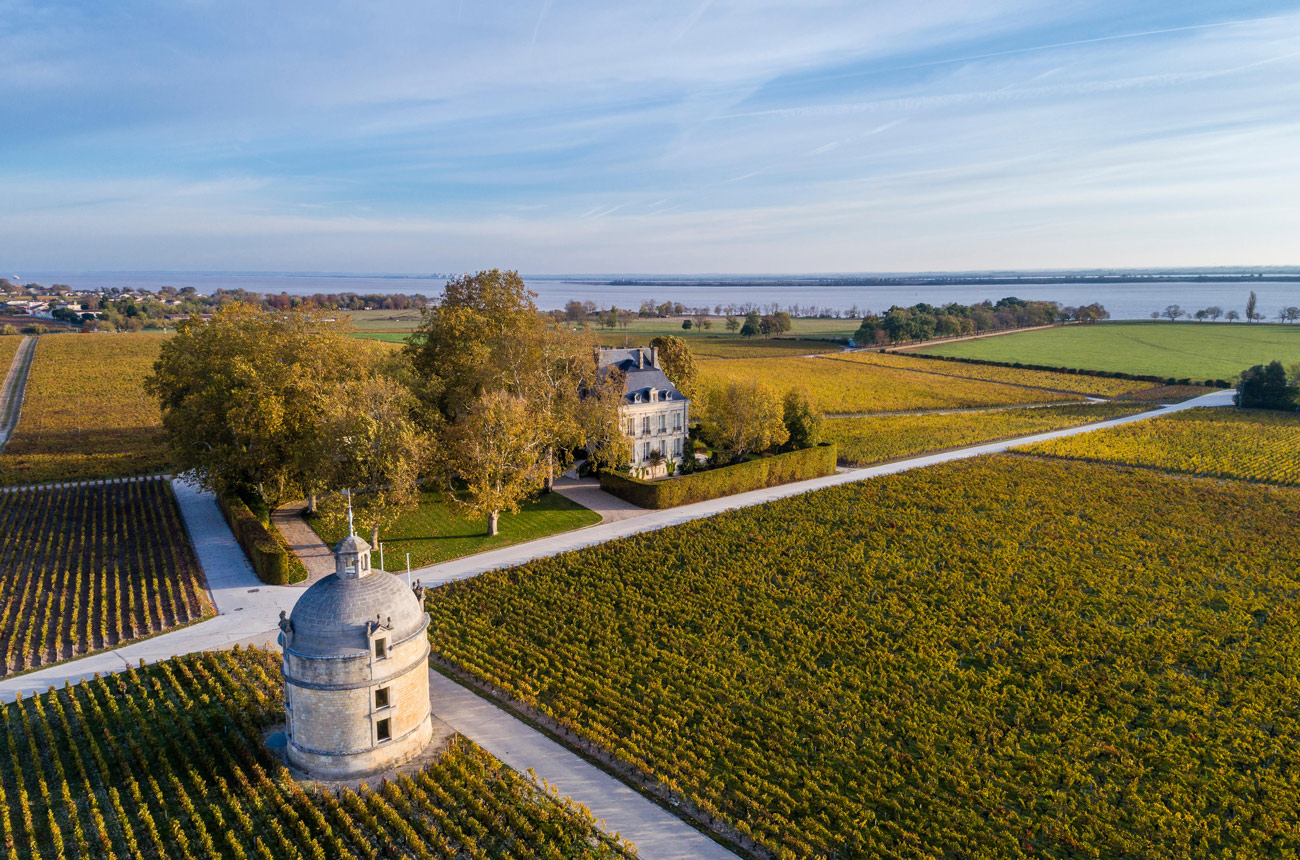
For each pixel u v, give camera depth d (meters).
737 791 35.56
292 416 65.69
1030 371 183.88
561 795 35.94
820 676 46.53
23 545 64.69
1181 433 116.88
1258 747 39.28
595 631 51.59
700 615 54.22
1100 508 79.56
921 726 41.25
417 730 38.50
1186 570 62.97
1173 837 33.12
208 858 31.28
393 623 36.44
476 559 64.50
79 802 34.38
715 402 96.00
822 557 65.38
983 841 33.12
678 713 42.28
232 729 38.94
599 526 73.38
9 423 114.69
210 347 70.19
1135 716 42.69
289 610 53.69
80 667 45.91
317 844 31.52
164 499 78.38
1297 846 32.56
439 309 89.06
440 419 73.62
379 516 61.56
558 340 82.56
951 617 53.97
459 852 32.03
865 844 32.88
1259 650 49.34
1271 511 78.50
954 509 79.00
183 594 55.22
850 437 115.12
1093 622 53.41
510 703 43.59
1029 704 43.50
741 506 80.31
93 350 172.50
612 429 81.81
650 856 32.16
